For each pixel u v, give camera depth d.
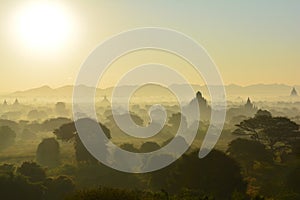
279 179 61.50
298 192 53.44
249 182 59.44
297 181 55.84
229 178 51.00
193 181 51.84
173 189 53.81
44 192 53.34
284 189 54.22
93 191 29.11
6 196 49.78
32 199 51.09
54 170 71.00
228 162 52.09
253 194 51.06
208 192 50.41
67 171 69.88
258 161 71.94
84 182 63.25
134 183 63.44
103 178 65.62
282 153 76.00
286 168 67.31
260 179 62.19
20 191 50.56
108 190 29.30
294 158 72.44
